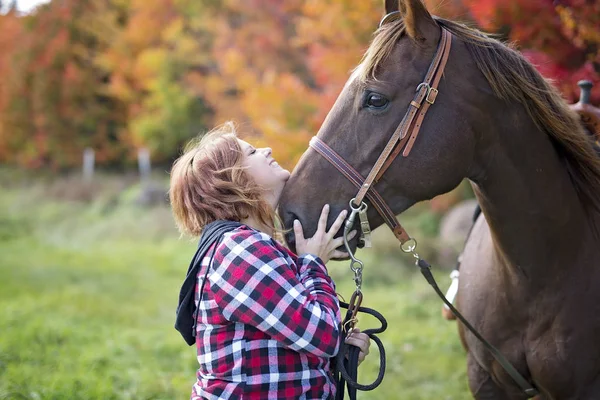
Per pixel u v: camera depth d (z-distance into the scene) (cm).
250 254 159
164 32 1573
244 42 1225
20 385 377
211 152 178
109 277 868
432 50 182
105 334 544
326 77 750
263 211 175
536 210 191
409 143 178
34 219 1463
